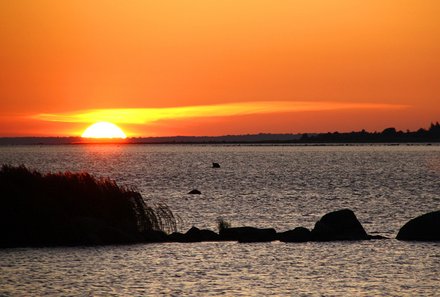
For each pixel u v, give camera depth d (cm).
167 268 8500
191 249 9719
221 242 10300
